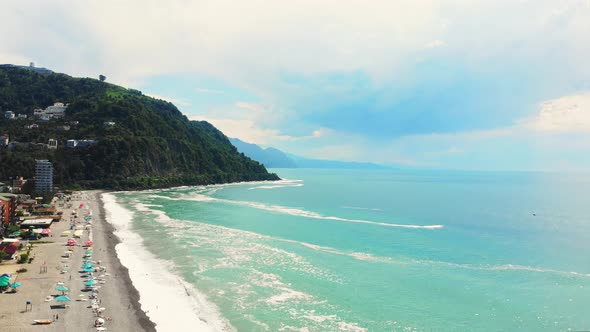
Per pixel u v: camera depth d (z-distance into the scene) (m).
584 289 64.38
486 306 57.69
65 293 58.38
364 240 99.06
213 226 116.31
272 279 68.31
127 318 51.28
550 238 102.81
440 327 51.22
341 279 68.69
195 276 69.19
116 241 93.50
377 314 54.72
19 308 52.38
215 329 49.47
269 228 115.00
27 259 73.88
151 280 66.50
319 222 126.69
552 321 53.09
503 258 82.44
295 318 53.06
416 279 69.00
